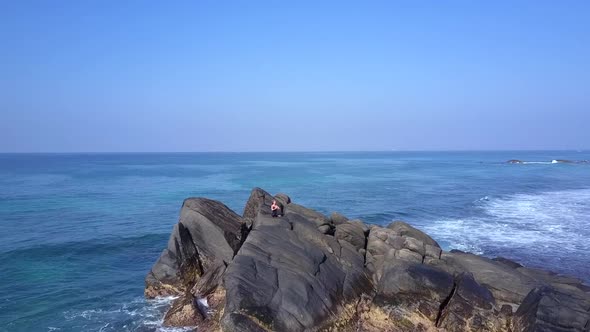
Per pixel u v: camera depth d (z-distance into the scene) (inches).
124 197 2728.8
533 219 1923.0
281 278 776.9
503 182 3730.3
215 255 1023.6
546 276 971.3
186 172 5093.5
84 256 1359.5
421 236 1104.8
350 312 796.0
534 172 5022.1
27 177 4210.1
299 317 720.3
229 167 6314.0
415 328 748.6
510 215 2032.5
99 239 1563.7
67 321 874.1
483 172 5078.7
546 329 663.1
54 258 1328.7
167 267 997.2
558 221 1871.3
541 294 733.3
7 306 943.7
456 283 808.3
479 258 960.3
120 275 1178.6
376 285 874.1
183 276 1001.5
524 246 1428.4
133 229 1745.8
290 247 860.0
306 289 765.9
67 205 2383.1
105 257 1355.8
